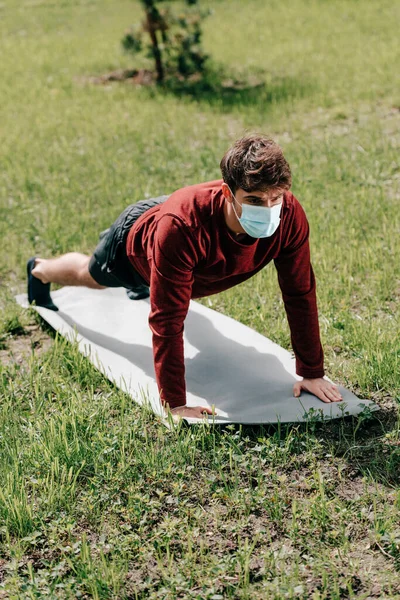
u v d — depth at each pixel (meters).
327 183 7.13
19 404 4.12
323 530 3.13
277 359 4.33
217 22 16.27
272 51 13.34
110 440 3.65
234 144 3.17
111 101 10.83
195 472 3.52
